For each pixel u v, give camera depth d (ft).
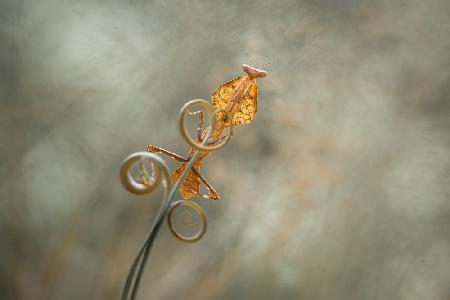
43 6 3.62
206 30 3.45
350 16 3.67
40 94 3.43
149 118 3.45
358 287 3.26
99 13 3.63
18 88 3.40
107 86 3.51
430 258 3.47
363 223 3.37
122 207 3.39
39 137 3.43
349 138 3.48
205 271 3.38
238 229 3.41
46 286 3.15
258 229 3.38
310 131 3.47
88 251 3.32
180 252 3.49
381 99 3.63
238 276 3.29
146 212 3.41
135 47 3.53
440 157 3.55
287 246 3.29
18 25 3.46
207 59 3.44
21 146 3.33
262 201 3.44
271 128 3.48
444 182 3.52
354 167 3.43
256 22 3.41
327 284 3.26
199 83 3.45
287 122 3.45
